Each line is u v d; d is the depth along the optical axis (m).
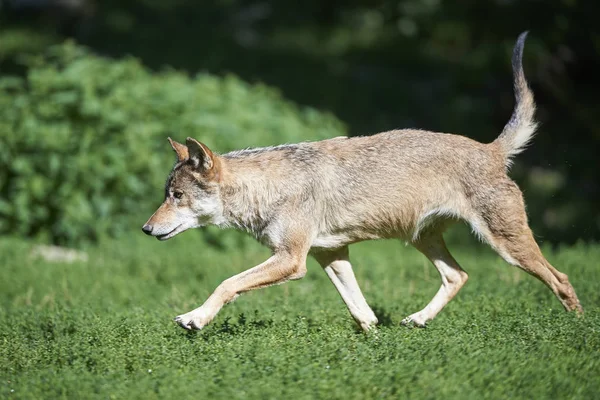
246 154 9.52
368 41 32.62
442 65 29.75
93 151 15.55
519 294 10.52
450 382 6.63
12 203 15.62
